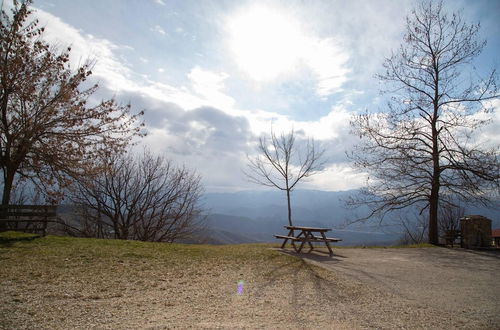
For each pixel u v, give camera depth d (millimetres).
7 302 5129
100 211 22562
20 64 13742
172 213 24359
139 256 9438
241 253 10820
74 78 14883
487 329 4918
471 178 15570
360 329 4715
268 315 5168
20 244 10266
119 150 15945
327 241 11672
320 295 6398
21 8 13992
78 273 7191
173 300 5777
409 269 9633
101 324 4477
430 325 5000
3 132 13922
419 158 16672
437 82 17016
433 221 16906
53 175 14867
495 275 9102
